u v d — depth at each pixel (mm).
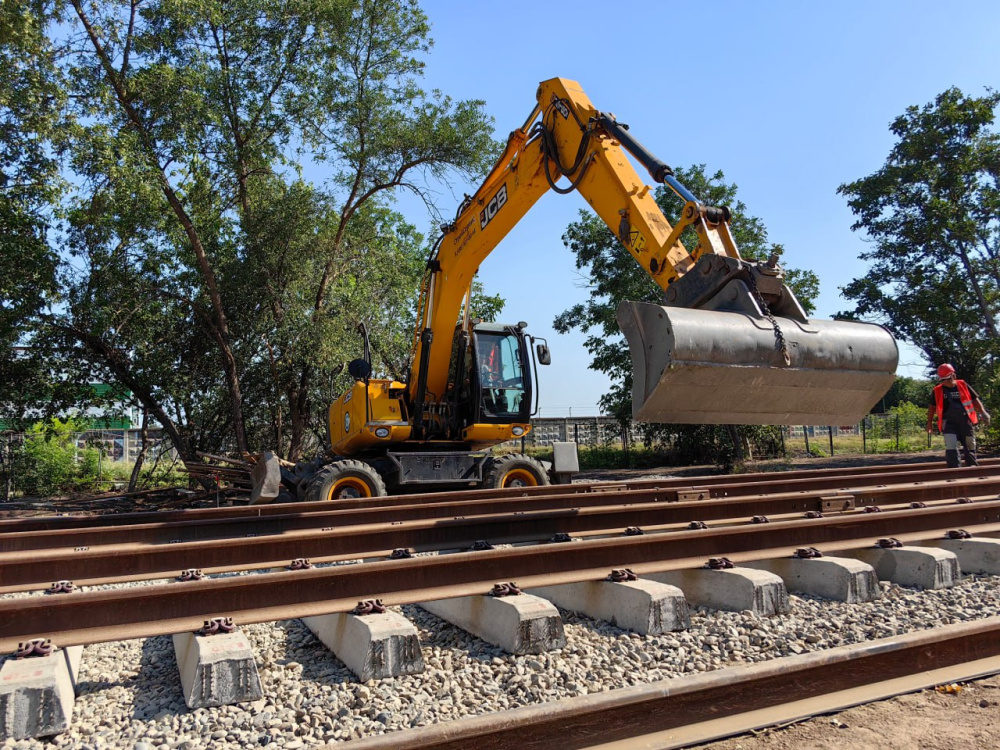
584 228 23953
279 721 3027
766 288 5559
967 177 24719
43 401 19953
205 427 22656
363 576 3898
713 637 3988
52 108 16125
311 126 20250
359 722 3025
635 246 6754
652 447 26984
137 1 18047
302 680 3539
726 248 6000
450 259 10867
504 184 9336
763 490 8680
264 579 3660
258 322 20859
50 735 2967
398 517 7066
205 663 3195
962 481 8312
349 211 21875
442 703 3178
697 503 6727
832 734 2764
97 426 23266
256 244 20156
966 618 4398
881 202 25750
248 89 19516
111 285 18453
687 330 5023
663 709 2777
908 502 7660
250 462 12102
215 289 19453
